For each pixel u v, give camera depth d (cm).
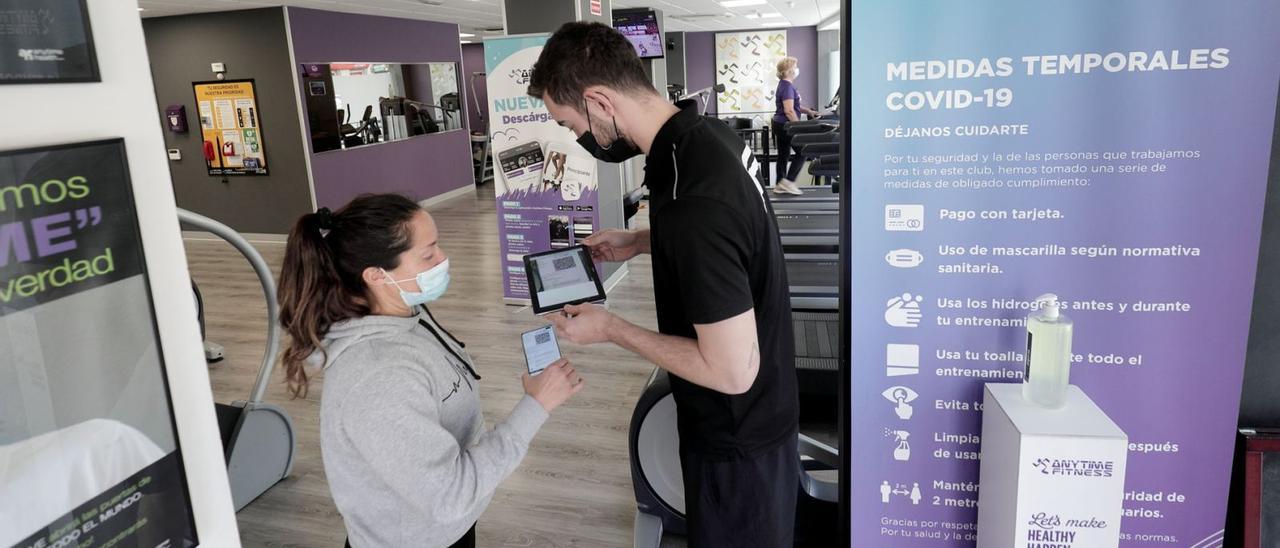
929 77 140
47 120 75
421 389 121
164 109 831
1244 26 129
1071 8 133
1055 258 144
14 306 72
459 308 531
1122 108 135
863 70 142
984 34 136
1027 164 141
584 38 135
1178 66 132
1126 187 139
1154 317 144
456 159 1106
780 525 155
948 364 154
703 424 148
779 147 828
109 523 84
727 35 1756
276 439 289
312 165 800
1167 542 155
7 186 71
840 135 150
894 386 158
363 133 891
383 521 128
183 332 92
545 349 144
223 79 798
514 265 530
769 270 138
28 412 75
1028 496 133
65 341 77
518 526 258
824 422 315
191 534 94
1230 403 146
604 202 530
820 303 384
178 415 92
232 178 828
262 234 833
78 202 78
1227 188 136
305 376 128
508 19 523
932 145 143
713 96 1781
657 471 238
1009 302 148
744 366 126
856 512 167
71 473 79
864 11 140
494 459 126
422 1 786
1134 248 141
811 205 659
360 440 118
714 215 122
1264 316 160
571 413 347
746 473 148
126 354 84
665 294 140
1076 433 130
